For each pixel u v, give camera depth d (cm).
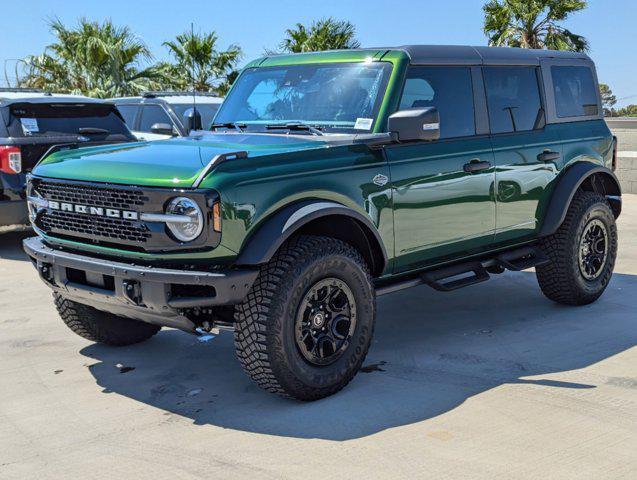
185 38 2956
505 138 556
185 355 525
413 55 501
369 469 347
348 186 445
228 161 401
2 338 565
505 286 712
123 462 361
